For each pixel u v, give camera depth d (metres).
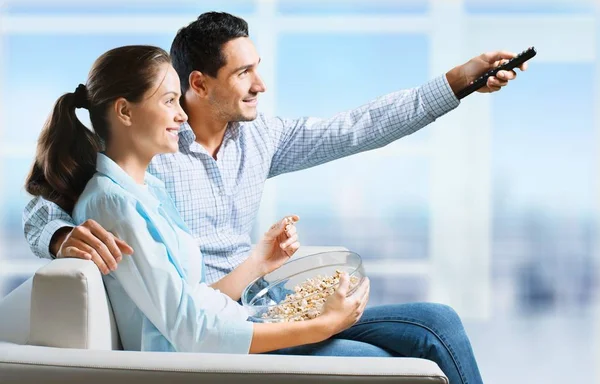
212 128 2.13
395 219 4.55
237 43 2.08
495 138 4.54
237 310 1.68
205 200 2.10
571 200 4.57
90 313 1.52
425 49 4.48
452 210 4.55
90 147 1.77
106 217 1.61
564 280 4.57
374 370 1.42
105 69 1.68
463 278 4.57
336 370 1.42
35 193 1.79
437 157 4.52
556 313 4.53
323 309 1.64
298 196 4.51
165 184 2.05
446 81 2.17
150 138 1.69
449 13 4.46
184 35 2.10
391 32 4.47
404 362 1.45
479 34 4.49
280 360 1.45
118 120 1.69
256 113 2.14
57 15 4.44
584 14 4.48
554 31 4.49
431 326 1.80
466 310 4.55
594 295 4.58
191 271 1.73
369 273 4.54
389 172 4.53
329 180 4.52
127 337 1.67
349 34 4.47
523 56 2.05
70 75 4.48
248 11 4.44
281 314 1.70
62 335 1.52
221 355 1.48
